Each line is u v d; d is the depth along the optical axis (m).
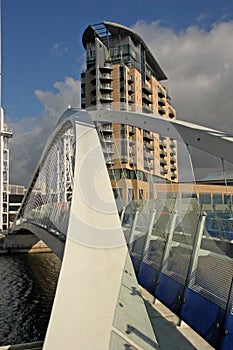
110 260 8.58
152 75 78.00
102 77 62.53
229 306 5.58
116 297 7.54
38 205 34.16
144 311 7.41
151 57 74.88
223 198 8.99
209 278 6.24
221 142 8.42
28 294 26.39
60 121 21.03
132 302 7.57
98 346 6.29
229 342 5.36
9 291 27.25
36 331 18.84
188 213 7.48
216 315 5.82
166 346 6.46
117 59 65.31
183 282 7.04
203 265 6.52
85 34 67.94
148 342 6.55
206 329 5.95
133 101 63.00
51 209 21.95
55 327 6.71
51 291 27.34
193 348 6.39
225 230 6.51
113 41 66.56
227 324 5.50
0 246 48.97
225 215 6.75
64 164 21.19
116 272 8.27
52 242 17.91
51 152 28.75
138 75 65.62
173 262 7.65
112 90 62.62
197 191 9.44
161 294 7.76
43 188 33.16
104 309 7.16
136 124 13.34
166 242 8.12
